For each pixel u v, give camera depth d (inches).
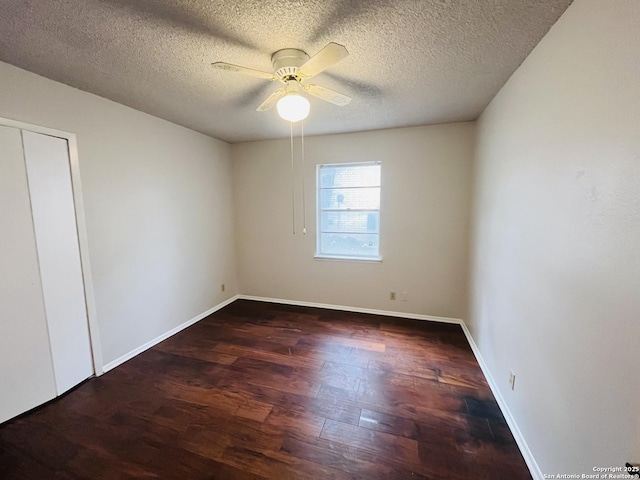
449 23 53.5
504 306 77.1
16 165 71.3
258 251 161.3
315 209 147.2
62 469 58.7
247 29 54.9
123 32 55.9
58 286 80.8
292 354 104.7
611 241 37.8
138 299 106.0
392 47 62.0
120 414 74.5
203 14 50.4
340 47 50.3
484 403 78.2
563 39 50.2
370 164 139.3
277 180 152.0
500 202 82.3
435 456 61.5
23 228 73.0
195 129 129.0
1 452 62.9
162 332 117.0
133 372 93.9
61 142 80.6
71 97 82.4
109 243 94.9
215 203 147.3
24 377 73.9
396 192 132.3
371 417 72.9
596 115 41.1
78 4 47.4
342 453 62.4
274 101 75.0
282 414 74.2
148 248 109.8
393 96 90.4
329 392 83.0
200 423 71.2
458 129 121.0
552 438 51.4
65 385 82.7
